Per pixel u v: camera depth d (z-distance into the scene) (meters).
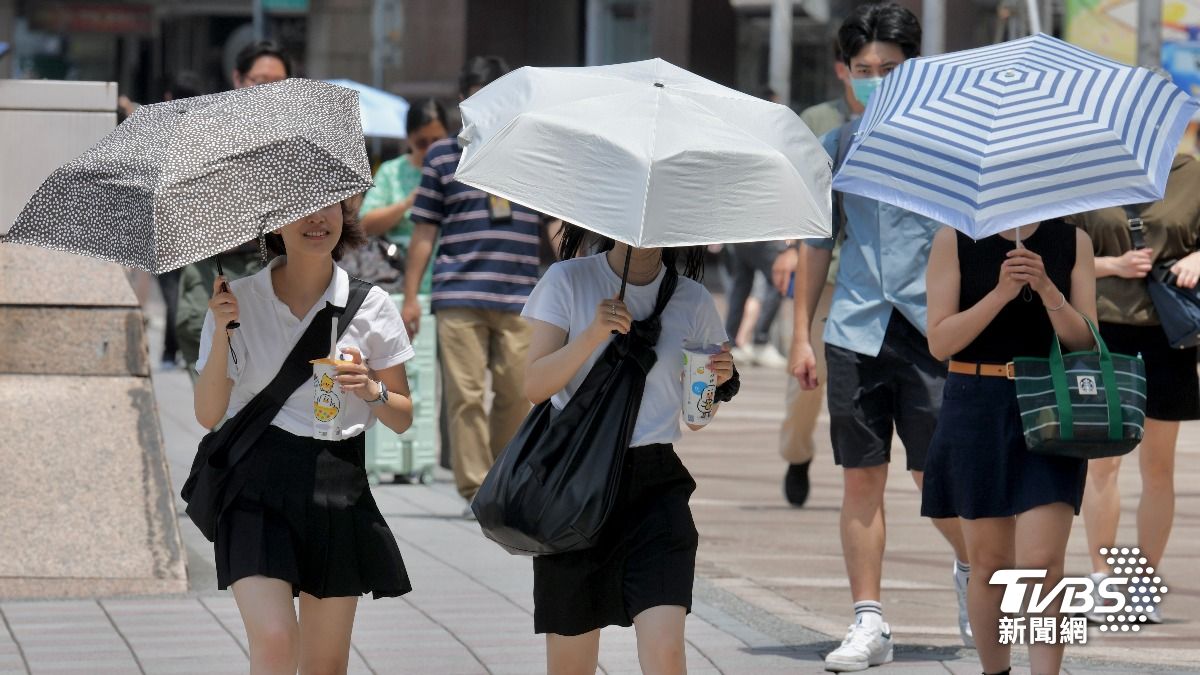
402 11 62.16
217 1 85.44
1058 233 10.81
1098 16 31.58
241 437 9.32
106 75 88.75
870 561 12.90
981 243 10.84
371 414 9.55
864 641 12.62
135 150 9.12
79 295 16.97
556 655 9.50
